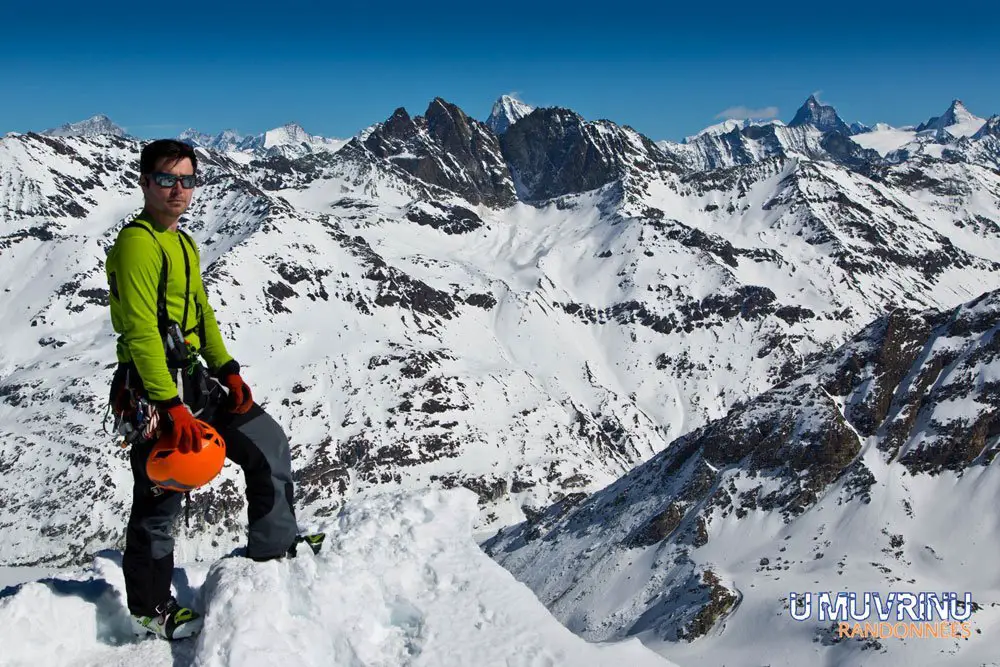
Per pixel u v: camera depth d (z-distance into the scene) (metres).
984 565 82.19
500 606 6.98
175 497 6.12
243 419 6.47
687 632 78.50
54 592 6.34
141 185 5.97
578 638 6.95
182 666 6.00
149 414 5.72
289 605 6.34
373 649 6.39
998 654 67.25
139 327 5.69
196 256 6.32
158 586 6.12
